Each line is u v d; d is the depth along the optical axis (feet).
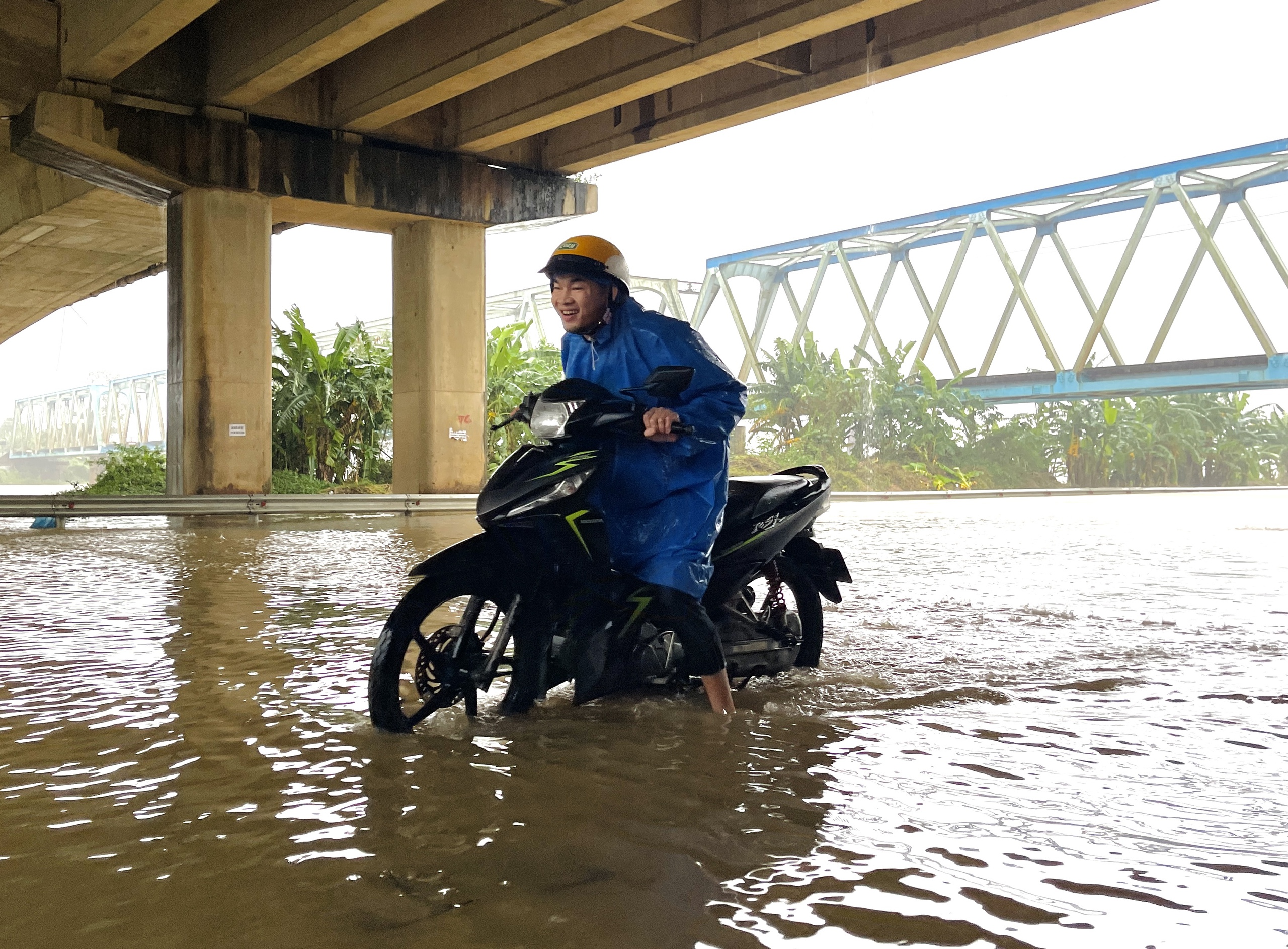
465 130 73.56
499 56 56.54
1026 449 152.35
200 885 6.58
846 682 13.37
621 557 11.23
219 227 65.62
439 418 76.95
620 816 7.93
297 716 11.36
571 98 65.36
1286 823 7.81
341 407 93.81
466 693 11.21
